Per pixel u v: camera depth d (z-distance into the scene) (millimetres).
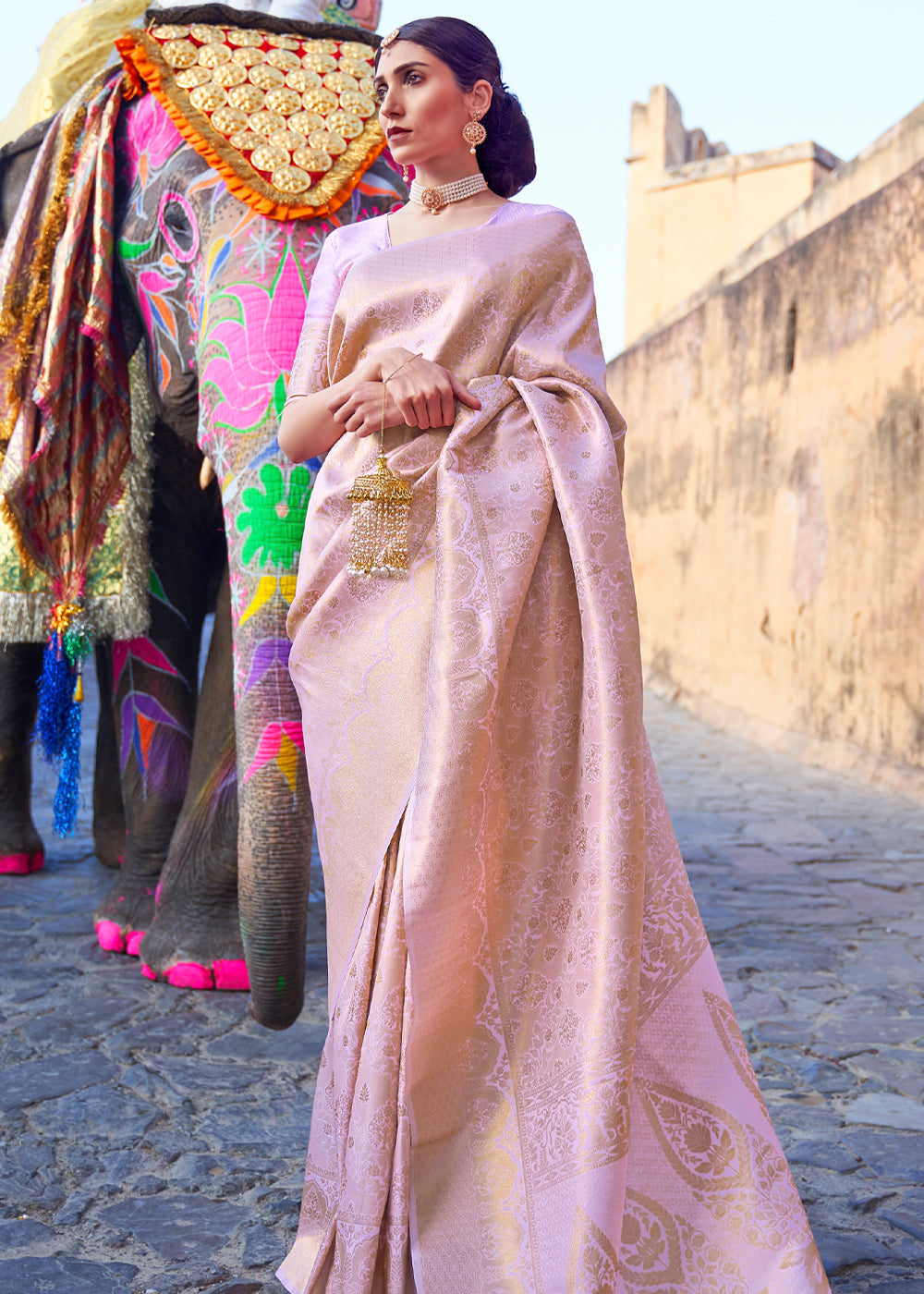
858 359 8062
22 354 3344
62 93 3785
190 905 3467
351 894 1792
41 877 4652
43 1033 3055
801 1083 2869
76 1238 2129
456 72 1894
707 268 16969
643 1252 1674
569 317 1875
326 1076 1810
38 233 3365
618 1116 1596
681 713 11023
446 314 1836
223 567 3883
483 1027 1710
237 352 2625
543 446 1768
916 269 7340
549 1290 1593
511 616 1691
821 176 16406
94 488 3354
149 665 3764
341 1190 1747
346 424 1829
